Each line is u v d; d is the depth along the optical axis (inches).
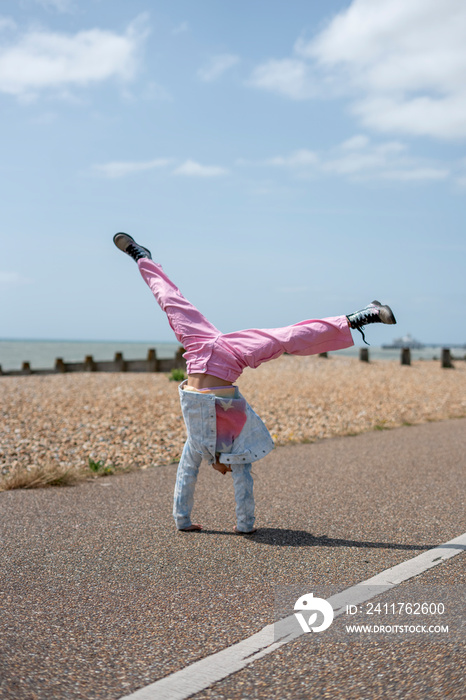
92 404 460.1
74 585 120.3
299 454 272.7
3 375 980.6
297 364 900.6
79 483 220.5
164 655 91.8
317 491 202.2
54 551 141.2
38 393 547.8
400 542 147.4
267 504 185.3
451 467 241.6
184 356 153.3
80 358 2172.7
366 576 124.0
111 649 93.7
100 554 139.0
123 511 178.7
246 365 147.7
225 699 79.7
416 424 377.4
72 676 85.4
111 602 112.0
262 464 249.9
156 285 155.1
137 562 133.6
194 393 145.7
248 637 97.6
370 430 350.3
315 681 84.1
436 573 124.9
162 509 181.3
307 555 137.9
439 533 154.9
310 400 478.3
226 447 147.5
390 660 89.4
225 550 141.7
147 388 590.2
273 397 490.6
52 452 287.4
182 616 105.8
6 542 147.9
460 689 80.6
